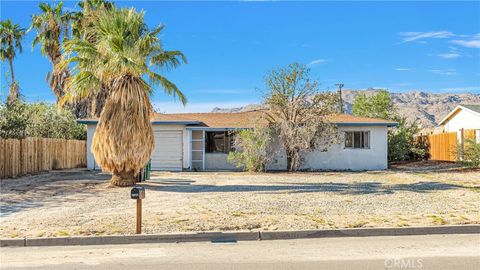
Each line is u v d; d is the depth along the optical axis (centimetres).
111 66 1711
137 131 1781
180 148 2858
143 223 1037
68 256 804
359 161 2877
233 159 2733
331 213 1161
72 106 3694
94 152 1809
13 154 2316
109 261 764
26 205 1376
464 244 870
